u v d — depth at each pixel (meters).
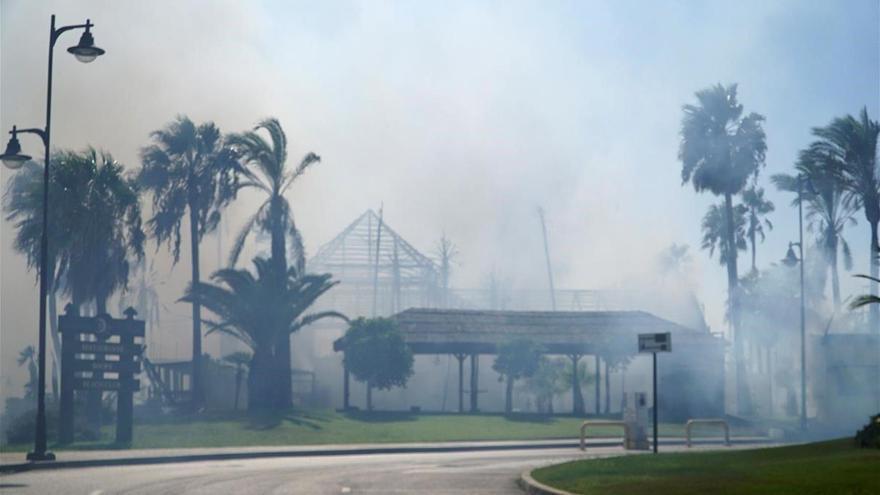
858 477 17.88
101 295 55.81
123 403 41.16
